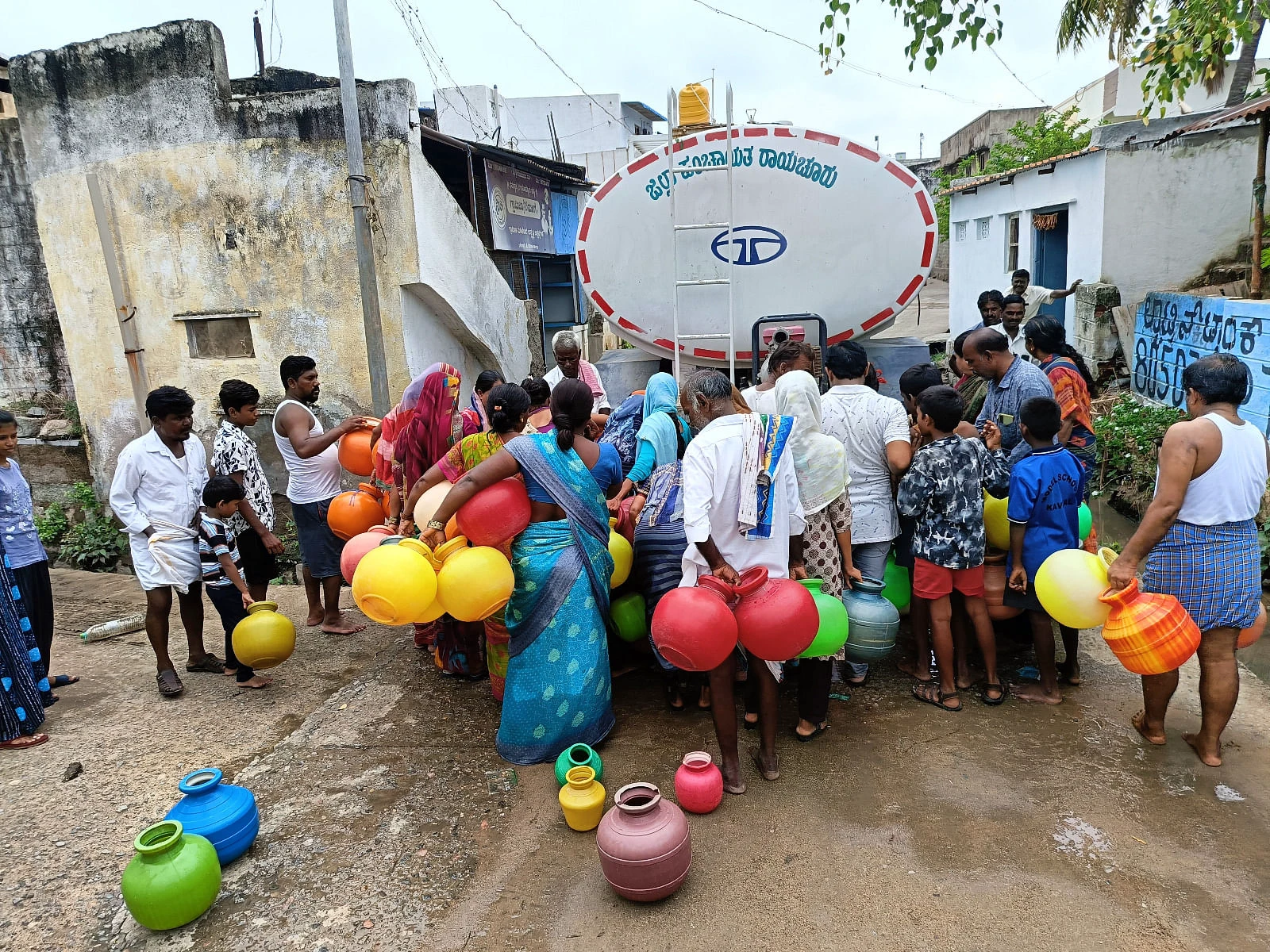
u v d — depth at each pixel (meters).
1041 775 3.40
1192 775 3.36
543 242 12.22
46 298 9.46
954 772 3.45
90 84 7.73
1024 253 12.82
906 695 4.14
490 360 9.22
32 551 4.53
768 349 5.53
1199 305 8.05
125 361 8.35
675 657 3.10
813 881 2.85
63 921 2.84
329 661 4.98
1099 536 6.61
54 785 3.67
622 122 23.00
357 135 6.87
